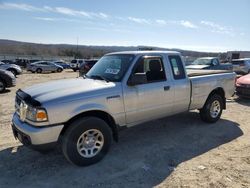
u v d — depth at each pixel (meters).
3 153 4.70
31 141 3.82
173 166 4.26
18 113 4.38
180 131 6.00
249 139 5.55
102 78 4.82
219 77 6.54
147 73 5.02
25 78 22.31
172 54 5.52
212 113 6.57
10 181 3.78
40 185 3.69
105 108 4.31
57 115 3.85
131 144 5.20
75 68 37.41
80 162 4.13
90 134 4.20
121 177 3.90
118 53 5.29
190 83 5.74
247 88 9.40
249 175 3.99
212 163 4.38
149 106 4.98
